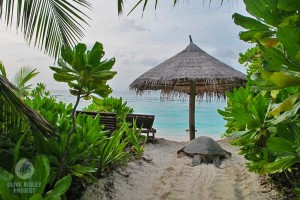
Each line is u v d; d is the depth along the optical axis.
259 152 2.34
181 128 17.25
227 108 2.64
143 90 7.70
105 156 3.80
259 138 2.13
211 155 5.21
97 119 3.93
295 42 0.78
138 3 1.73
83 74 2.46
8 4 2.81
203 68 6.98
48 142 2.80
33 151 2.84
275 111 0.98
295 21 0.90
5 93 2.55
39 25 3.06
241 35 1.12
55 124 3.52
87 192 3.24
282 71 0.90
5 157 2.53
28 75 4.87
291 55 0.79
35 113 2.81
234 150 6.34
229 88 7.79
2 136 2.85
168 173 4.65
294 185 2.83
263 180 3.67
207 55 7.79
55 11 3.10
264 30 1.09
